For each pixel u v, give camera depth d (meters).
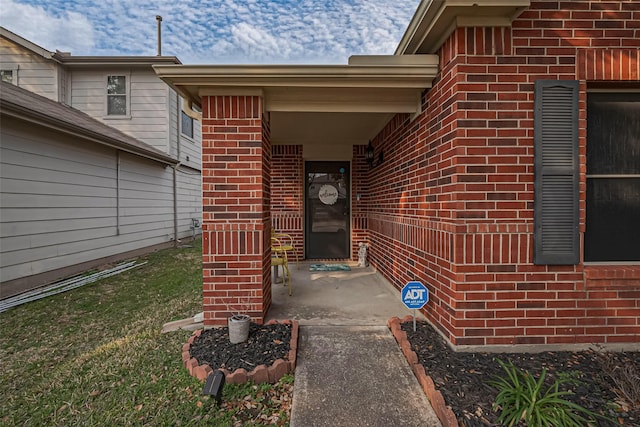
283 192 6.64
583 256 2.78
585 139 2.71
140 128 9.55
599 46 2.70
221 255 3.26
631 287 2.75
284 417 2.08
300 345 2.92
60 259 5.82
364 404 2.16
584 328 2.74
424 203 3.39
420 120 3.47
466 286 2.71
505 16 2.63
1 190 4.77
